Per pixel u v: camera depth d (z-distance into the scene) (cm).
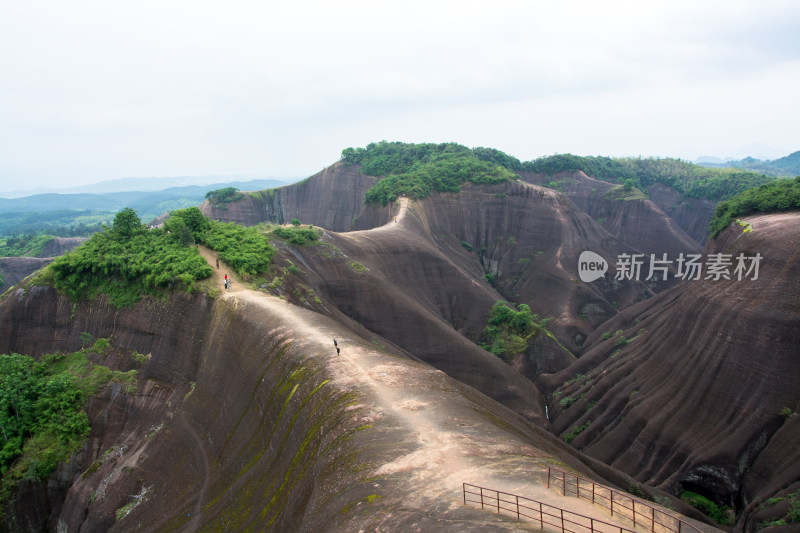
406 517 1798
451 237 10494
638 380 5825
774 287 4716
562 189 14775
